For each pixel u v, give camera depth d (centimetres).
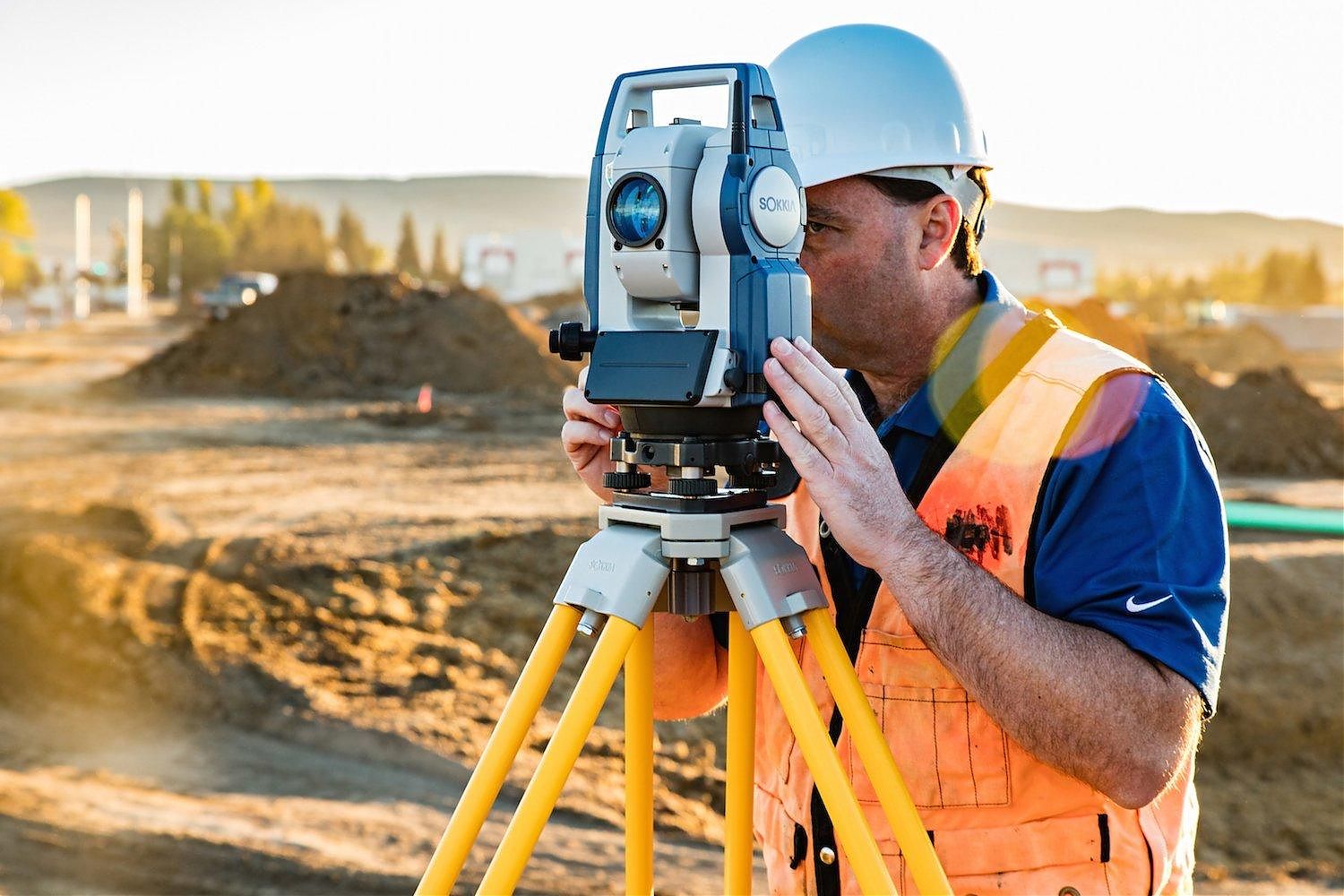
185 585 959
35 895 493
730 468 138
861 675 158
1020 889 149
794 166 137
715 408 132
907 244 156
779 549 135
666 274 133
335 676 837
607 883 539
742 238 129
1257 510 1527
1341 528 1399
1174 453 142
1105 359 149
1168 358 2161
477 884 538
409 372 2609
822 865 160
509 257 7212
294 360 2589
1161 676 135
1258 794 877
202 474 1529
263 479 1505
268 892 512
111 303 8175
